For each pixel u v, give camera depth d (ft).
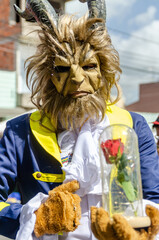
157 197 3.89
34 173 4.06
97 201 3.94
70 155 4.09
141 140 4.20
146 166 4.03
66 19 4.05
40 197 3.67
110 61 4.16
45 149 4.06
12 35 18.26
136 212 3.18
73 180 3.69
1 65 23.62
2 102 24.22
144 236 3.01
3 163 4.10
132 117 4.38
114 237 2.84
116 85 4.40
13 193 4.29
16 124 4.36
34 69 4.27
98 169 3.82
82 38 3.92
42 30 4.10
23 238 3.45
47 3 4.11
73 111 3.98
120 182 3.19
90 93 4.03
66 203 3.42
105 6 4.20
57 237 3.68
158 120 7.86
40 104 4.43
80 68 3.91
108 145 3.22
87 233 3.87
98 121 4.14
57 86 4.01
